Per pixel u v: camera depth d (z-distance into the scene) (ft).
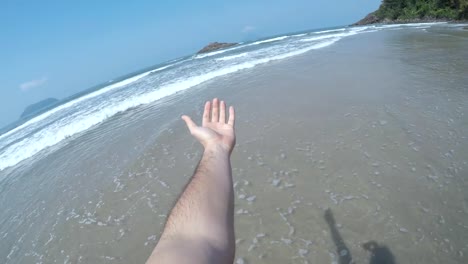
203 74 49.47
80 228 15.06
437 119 19.40
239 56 70.28
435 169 14.47
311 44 73.05
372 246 10.75
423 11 157.07
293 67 41.45
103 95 58.34
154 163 19.92
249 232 12.24
